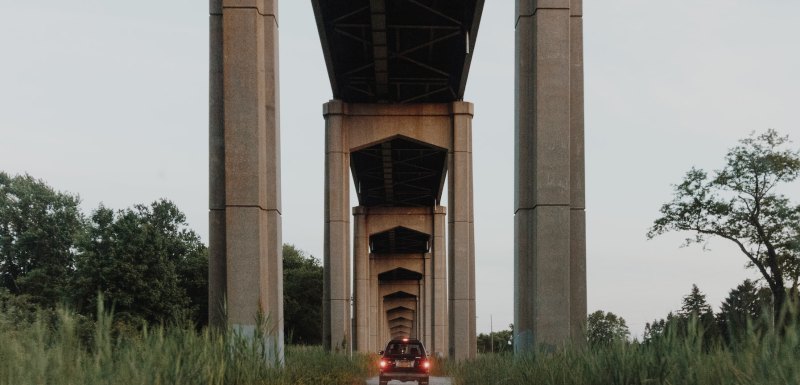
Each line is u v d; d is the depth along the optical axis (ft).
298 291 321.32
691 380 21.68
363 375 102.78
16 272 232.32
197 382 27.25
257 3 59.00
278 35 63.46
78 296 169.48
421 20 122.72
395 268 287.48
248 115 57.77
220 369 29.50
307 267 347.77
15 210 232.53
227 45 58.18
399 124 150.61
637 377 25.02
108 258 176.35
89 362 21.01
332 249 145.69
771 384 16.99
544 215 58.70
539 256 58.39
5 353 18.21
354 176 200.13
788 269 118.52
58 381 18.54
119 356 23.86
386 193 212.64
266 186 59.98
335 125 148.66
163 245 188.85
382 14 112.37
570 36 61.87
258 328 39.68
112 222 187.93
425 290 286.87
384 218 227.40
